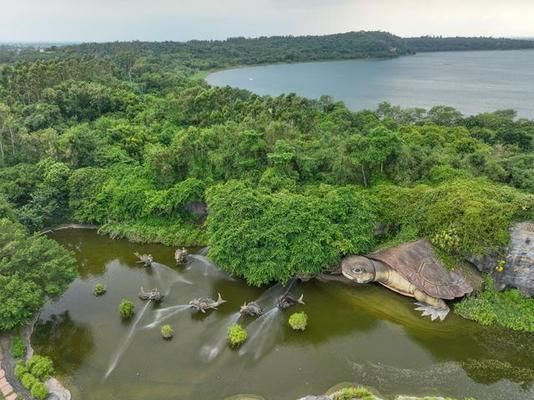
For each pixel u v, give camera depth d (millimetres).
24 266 31344
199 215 49188
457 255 35688
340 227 38688
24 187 51438
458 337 31750
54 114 73000
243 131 50500
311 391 27078
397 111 103500
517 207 34406
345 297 36750
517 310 33656
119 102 85625
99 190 52062
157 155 50750
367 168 47938
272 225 37781
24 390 26516
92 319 34469
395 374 28438
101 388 27453
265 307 35781
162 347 31172
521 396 26562
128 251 46031
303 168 48000
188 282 39750
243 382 27891
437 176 46438
